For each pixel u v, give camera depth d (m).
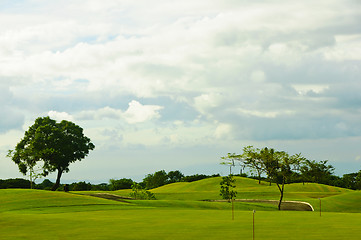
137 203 61.38
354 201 74.75
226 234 23.92
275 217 35.16
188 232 24.94
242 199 91.75
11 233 25.39
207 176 189.88
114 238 22.89
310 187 120.88
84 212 42.62
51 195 61.84
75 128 110.19
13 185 112.75
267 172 68.44
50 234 24.75
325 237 22.41
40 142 103.25
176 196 101.06
